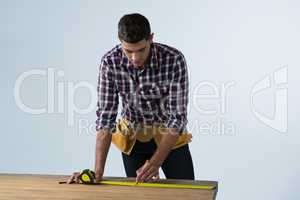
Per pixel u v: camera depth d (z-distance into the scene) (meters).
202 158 4.14
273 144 4.03
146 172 2.59
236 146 4.09
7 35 4.33
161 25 4.11
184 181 2.61
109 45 4.21
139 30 2.38
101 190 2.40
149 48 2.63
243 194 4.10
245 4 3.99
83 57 4.25
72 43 4.25
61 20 4.25
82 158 4.32
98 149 2.75
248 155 4.07
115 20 4.18
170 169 3.23
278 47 3.97
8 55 4.34
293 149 4.00
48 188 2.44
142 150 3.22
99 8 4.20
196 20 4.06
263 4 3.97
